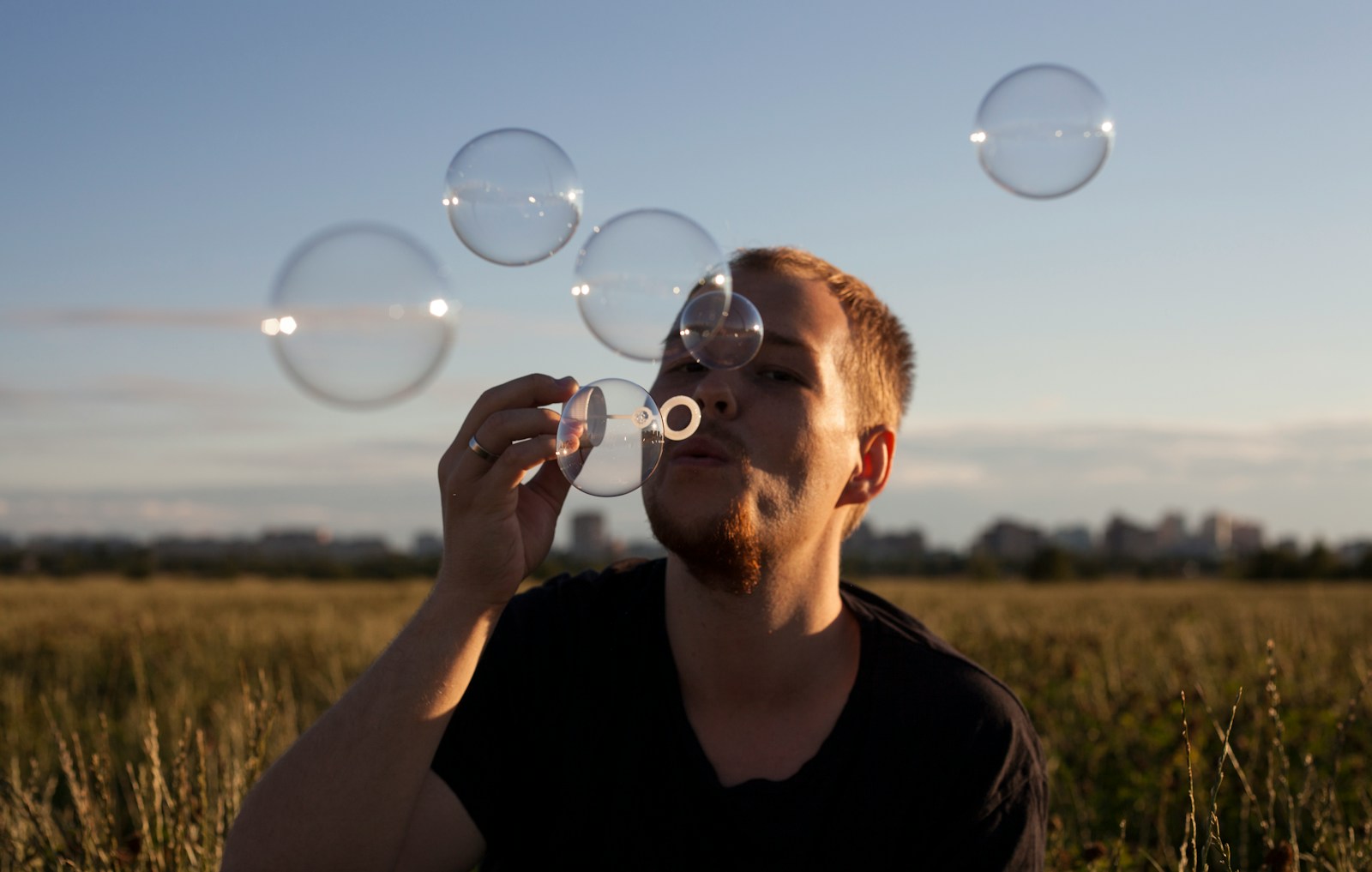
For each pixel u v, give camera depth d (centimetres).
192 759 300
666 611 185
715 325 173
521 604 195
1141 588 4484
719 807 166
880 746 171
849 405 185
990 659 834
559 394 165
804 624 176
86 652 995
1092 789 398
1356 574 6306
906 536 10981
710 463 168
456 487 159
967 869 169
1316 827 248
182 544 8931
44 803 284
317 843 149
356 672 812
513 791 178
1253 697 539
